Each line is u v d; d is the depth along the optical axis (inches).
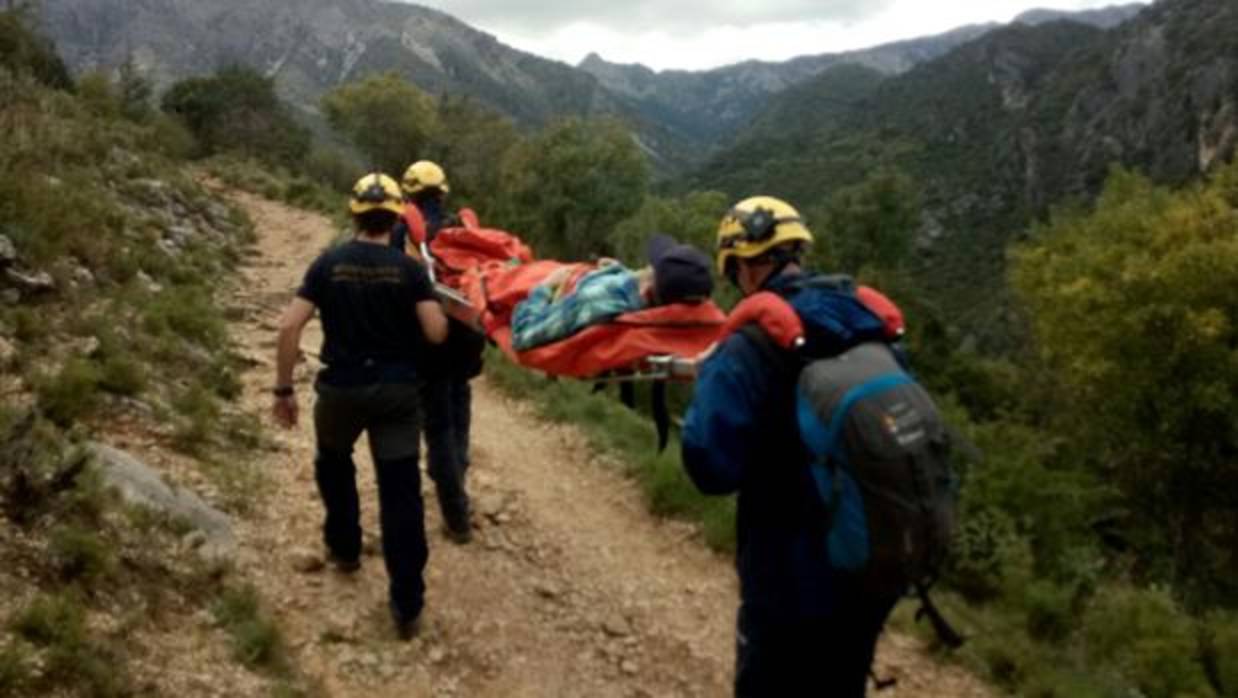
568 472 339.0
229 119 2169.0
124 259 395.2
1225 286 1251.8
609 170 2965.1
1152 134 6181.1
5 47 1085.8
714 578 269.3
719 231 134.4
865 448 111.4
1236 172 1485.0
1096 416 1381.6
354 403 190.4
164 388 297.6
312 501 253.9
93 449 210.2
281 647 181.3
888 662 240.2
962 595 310.2
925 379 1732.3
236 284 565.0
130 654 160.9
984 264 6387.8
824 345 121.7
